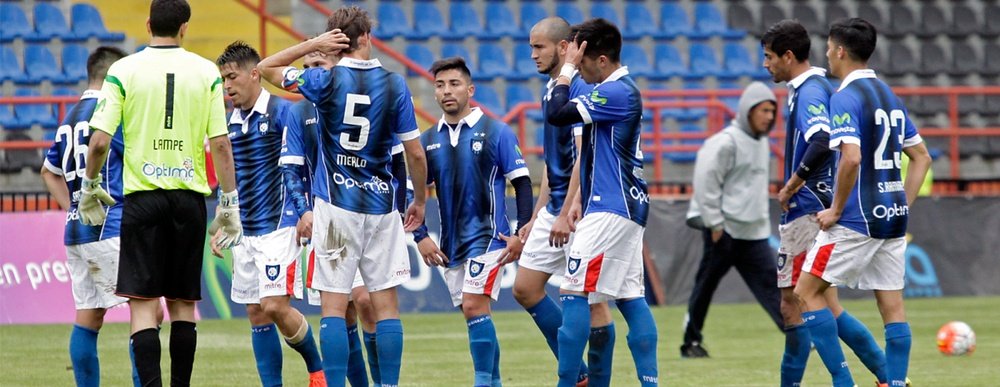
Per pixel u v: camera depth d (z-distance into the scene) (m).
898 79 83.94
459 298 28.59
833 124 25.17
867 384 31.42
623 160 24.70
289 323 27.39
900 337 25.72
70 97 55.47
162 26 24.12
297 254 27.44
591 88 26.59
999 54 87.06
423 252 28.33
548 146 27.73
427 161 28.53
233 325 47.69
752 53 84.19
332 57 26.91
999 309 52.91
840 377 25.97
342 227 24.61
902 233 25.59
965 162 78.00
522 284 27.78
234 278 27.95
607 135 24.73
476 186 27.95
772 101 36.62
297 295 27.45
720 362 36.34
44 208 55.56
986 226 60.38
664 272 56.25
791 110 27.69
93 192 23.77
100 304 25.92
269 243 27.25
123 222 23.64
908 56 85.38
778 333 44.78
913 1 89.00
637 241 25.08
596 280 24.72
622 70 25.03
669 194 61.22
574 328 24.98
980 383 31.16
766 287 37.22
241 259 27.72
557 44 27.42
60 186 26.33
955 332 37.56
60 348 39.88
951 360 36.28
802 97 27.08
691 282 56.53
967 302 56.31
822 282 25.91
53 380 32.09
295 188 26.05
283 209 27.38
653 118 68.06
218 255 25.73
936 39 87.19
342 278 24.70
